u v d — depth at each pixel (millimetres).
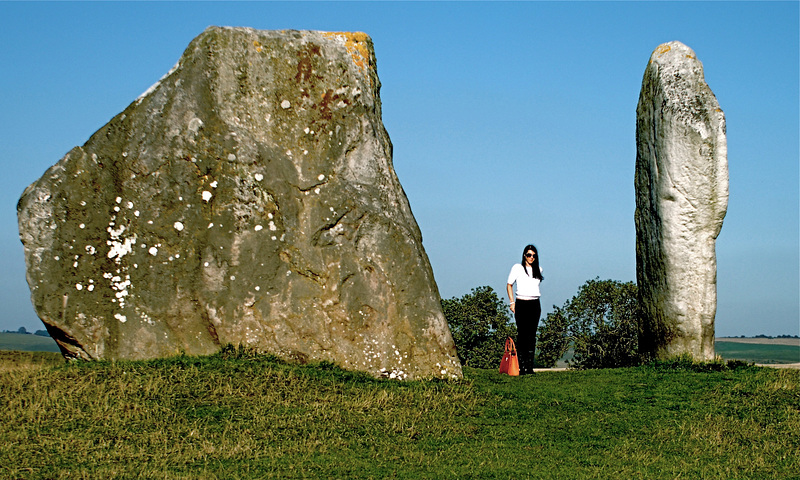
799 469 9070
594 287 22062
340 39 13750
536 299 14688
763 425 10688
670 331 14453
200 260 12461
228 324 12375
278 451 9055
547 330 22297
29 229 12219
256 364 11781
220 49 13102
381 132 13984
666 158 14375
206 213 12578
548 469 8797
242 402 10578
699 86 14352
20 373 11180
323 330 12516
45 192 12320
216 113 12906
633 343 21375
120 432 9398
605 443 9875
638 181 15406
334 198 12906
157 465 8500
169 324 12328
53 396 10305
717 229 14266
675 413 11180
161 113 12812
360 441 9602
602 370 14125
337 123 13242
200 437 9375
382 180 13352
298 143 13070
